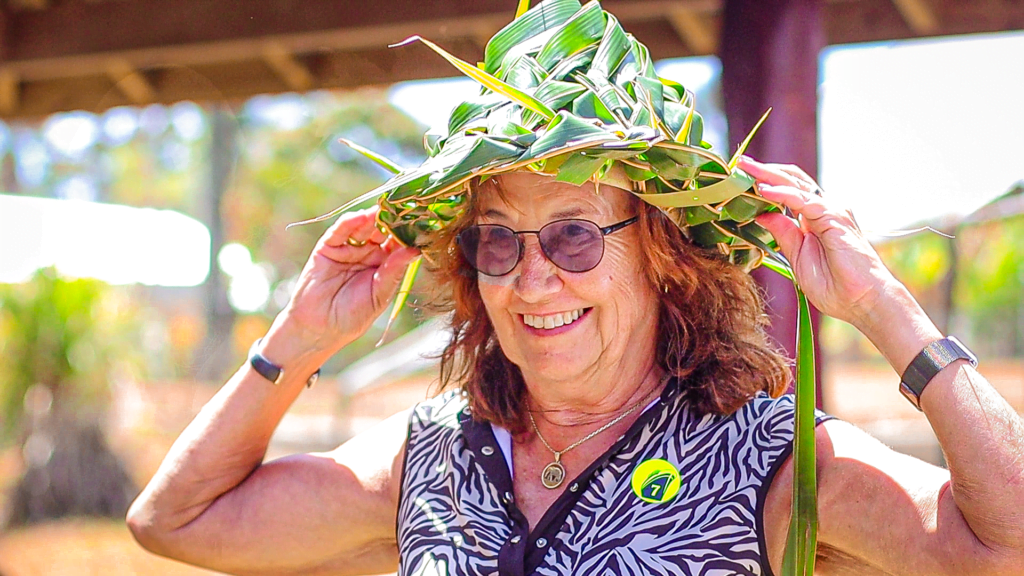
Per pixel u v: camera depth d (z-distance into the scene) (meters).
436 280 2.52
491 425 2.35
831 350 24.45
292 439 13.45
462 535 2.19
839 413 12.59
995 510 1.75
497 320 2.24
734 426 2.12
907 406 13.57
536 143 1.88
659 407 2.17
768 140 3.13
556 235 2.10
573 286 2.12
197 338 20.48
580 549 2.06
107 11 4.92
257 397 2.60
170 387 18.38
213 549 2.60
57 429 9.55
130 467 9.98
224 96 5.46
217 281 20.55
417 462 2.41
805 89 3.15
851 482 2.01
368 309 2.62
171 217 12.32
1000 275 21.72
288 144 21.89
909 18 4.06
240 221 21.77
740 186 2.00
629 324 2.20
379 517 2.51
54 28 5.05
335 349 2.64
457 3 4.20
